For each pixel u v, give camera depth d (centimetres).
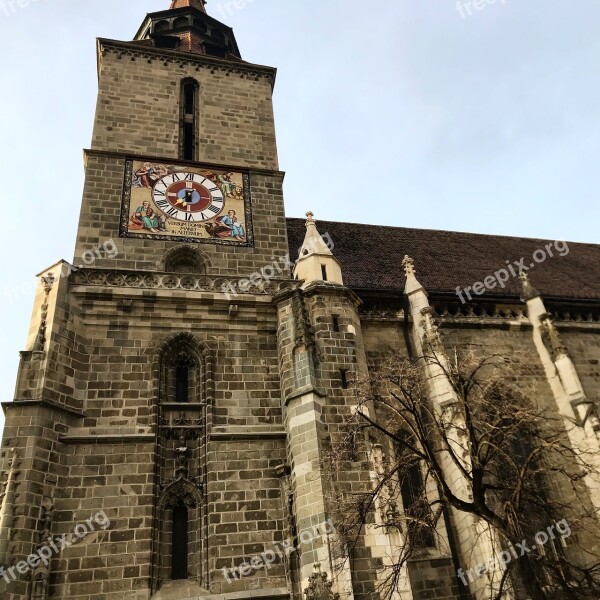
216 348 2905
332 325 2939
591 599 2117
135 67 4003
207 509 2480
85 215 3169
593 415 3028
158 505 2469
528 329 3503
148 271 2995
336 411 2677
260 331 3000
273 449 2673
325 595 2188
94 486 2441
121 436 2552
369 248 4106
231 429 2688
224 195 3472
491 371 3216
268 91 4228
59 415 2514
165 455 2602
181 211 3328
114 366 2744
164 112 3853
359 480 2500
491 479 2684
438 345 3042
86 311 2828
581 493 2883
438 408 2866
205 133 3831
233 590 2339
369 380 2480
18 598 2116
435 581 2572
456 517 2717
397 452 2789
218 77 4172
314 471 2464
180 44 4428
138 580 2288
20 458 2344
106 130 3638
